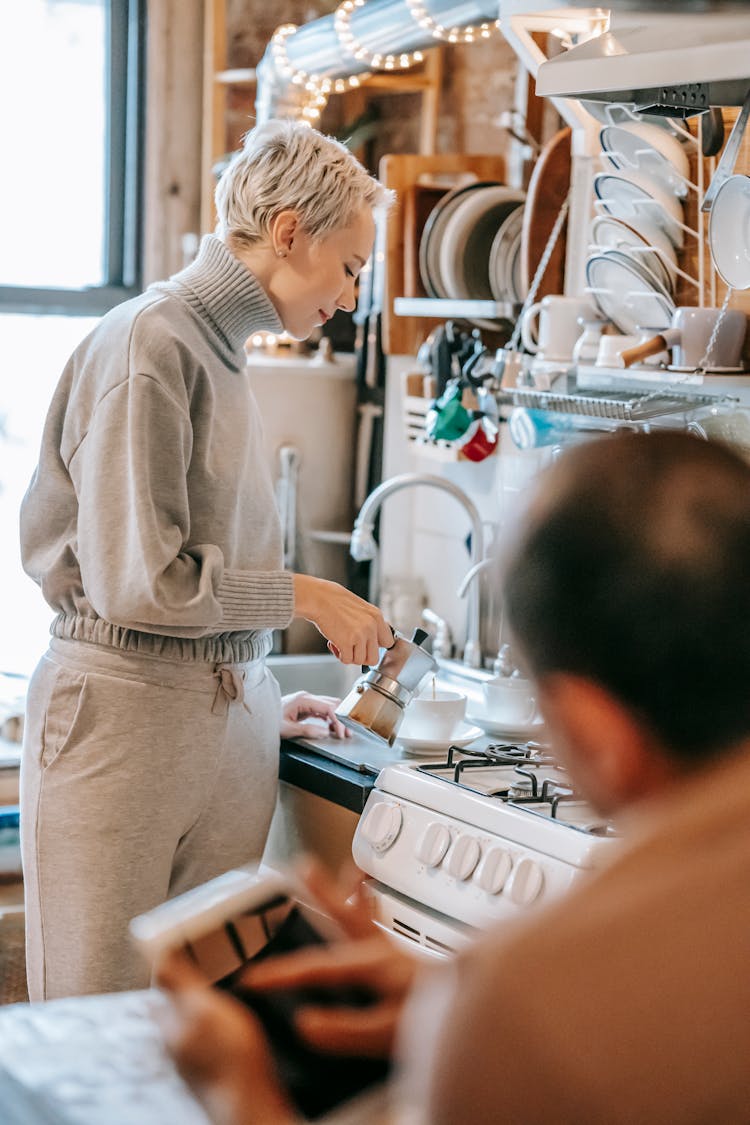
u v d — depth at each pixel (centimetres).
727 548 69
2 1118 81
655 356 214
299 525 322
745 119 183
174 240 358
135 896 190
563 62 179
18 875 251
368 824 185
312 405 324
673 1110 59
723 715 69
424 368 274
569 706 72
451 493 259
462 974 64
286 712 222
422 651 199
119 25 351
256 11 354
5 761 254
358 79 304
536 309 238
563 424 234
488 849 167
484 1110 60
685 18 142
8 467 348
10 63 342
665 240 218
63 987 192
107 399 183
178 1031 84
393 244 287
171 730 190
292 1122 80
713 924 62
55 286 352
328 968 90
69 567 195
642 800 72
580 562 70
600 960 61
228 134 356
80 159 354
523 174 289
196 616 182
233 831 202
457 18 247
